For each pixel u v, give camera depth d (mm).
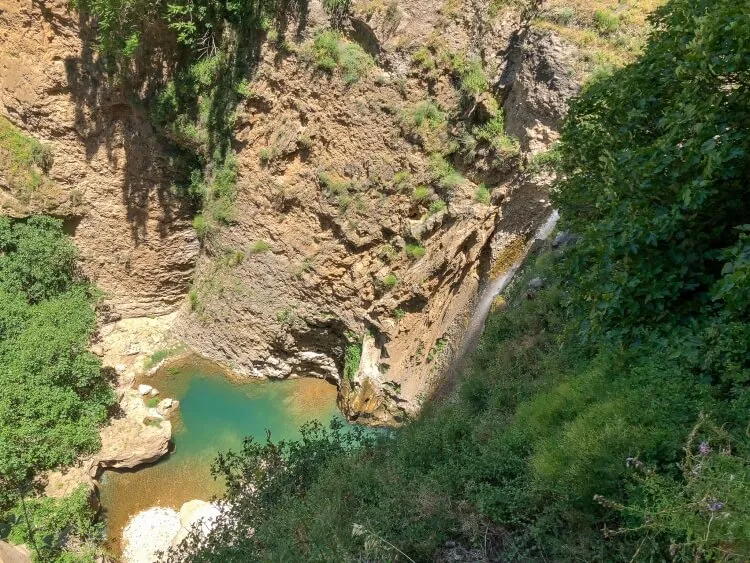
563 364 9430
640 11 12836
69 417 16938
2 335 17609
